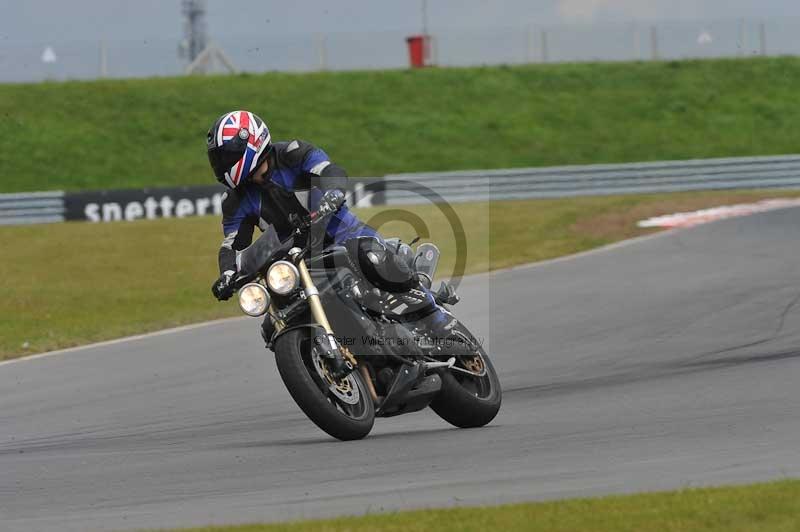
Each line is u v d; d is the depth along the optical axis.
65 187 106.44
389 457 19.25
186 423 26.19
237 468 19.39
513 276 48.88
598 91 131.50
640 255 52.09
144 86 127.12
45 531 15.20
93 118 119.69
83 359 37.03
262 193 20.30
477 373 22.61
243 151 19.70
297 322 20.34
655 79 134.00
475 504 15.01
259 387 30.34
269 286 19.44
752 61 138.25
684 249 52.62
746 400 23.38
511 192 85.38
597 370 29.61
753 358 29.19
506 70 136.00
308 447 20.94
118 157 112.94
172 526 14.98
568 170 86.94
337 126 121.06
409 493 16.11
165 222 75.69
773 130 122.50
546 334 35.72
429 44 136.25
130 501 17.20
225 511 15.77
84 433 25.80
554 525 13.38
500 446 19.84
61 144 114.06
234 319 43.59
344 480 17.53
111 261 62.12
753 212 63.81
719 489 14.77
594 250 55.91
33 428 26.89
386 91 129.25
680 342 32.69
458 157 115.31
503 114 125.25
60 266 61.19
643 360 30.48
